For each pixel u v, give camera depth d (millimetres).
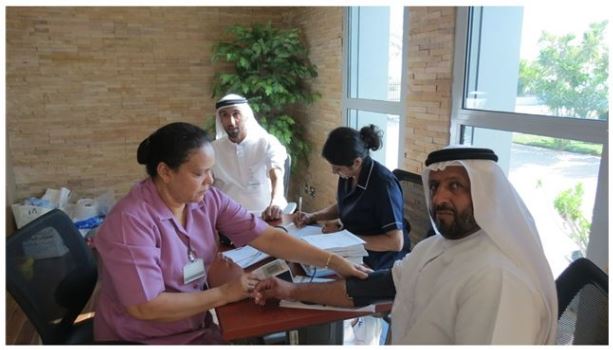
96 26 3537
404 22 2482
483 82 2055
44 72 3486
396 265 1264
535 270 945
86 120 3678
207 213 1389
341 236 1603
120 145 3816
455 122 2148
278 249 1451
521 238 951
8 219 3283
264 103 3605
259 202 2566
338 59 3271
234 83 3531
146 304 1139
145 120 3842
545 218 1808
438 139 2279
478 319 891
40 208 3396
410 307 1130
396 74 2729
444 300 975
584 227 1632
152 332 1246
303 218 2018
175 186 1207
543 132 1708
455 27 2076
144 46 3693
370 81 3041
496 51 1968
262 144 2543
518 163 1907
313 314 1203
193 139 1178
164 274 1236
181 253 1276
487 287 896
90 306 1859
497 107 1987
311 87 3762
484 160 982
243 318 1179
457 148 1008
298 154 3848
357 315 1241
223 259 1522
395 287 1235
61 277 1398
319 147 3734
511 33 1880
